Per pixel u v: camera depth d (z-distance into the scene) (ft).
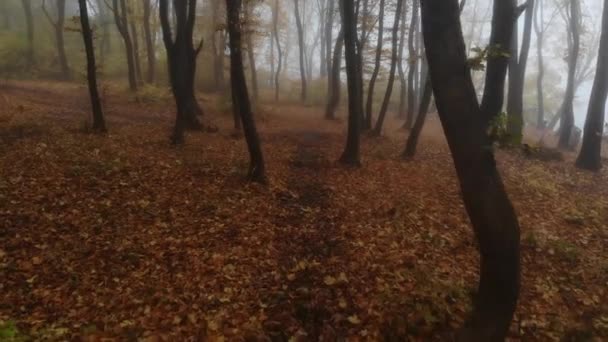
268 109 76.18
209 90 89.86
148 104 64.54
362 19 57.26
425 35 12.34
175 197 28.71
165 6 40.75
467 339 13.52
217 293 18.89
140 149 38.55
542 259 22.85
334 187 33.76
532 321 17.16
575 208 31.04
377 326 16.57
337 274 20.70
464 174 12.36
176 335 15.93
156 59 98.84
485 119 13.70
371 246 23.72
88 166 31.58
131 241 22.75
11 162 30.50
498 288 12.87
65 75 83.41
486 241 12.58
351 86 39.27
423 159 45.70
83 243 22.06
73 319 16.71
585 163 44.45
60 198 26.23
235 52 30.30
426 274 19.86
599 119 43.34
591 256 23.56
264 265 21.42
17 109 47.29
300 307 17.78
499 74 13.87
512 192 33.96
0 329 14.07
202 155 39.27
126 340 15.47
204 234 24.18
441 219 28.17
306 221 26.91
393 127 69.87
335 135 57.16
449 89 12.05
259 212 27.76
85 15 39.52
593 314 18.17
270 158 41.96
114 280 19.42
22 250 20.79
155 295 18.49
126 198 27.58
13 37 86.12
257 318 17.19
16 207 24.35
